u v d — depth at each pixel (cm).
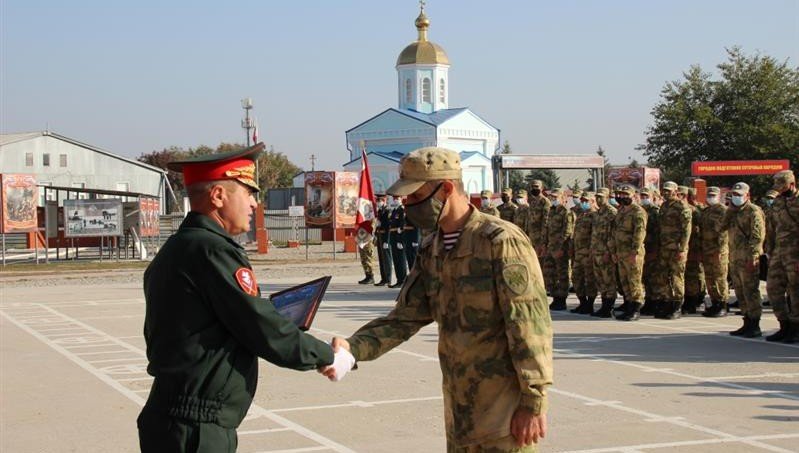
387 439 789
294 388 1026
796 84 5094
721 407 901
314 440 791
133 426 863
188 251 403
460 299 444
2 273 3008
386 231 2361
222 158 420
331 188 3406
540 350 427
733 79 5125
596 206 1781
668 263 1641
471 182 6262
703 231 1681
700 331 1480
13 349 1354
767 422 837
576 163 3888
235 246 411
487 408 439
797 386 1009
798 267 1324
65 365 1209
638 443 761
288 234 5572
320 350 423
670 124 5138
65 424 873
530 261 436
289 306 449
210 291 398
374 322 478
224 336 405
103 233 3409
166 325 402
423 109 6706
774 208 1373
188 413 395
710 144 5097
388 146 6569
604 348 1295
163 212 7350
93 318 1738
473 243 443
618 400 936
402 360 1210
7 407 951
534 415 426
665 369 1120
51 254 4191
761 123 5022
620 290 1812
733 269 1423
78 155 7200
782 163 3344
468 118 6575
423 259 473
